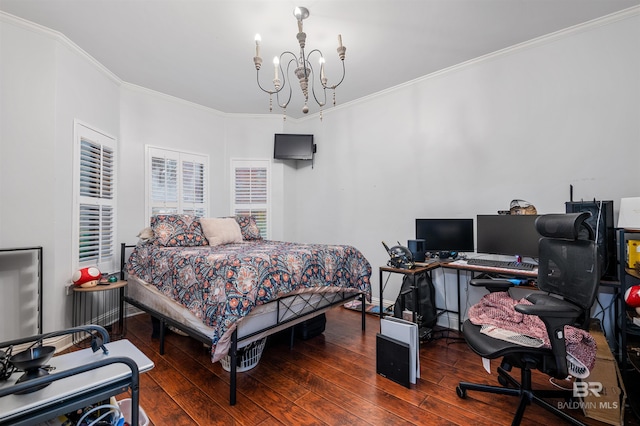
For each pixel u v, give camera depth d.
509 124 2.68
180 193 3.83
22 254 2.25
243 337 1.84
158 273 2.45
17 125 2.24
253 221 3.80
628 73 2.16
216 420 1.58
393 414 1.62
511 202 2.61
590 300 1.33
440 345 2.54
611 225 1.97
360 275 2.78
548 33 2.44
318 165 4.29
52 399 0.90
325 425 1.54
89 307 2.80
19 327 2.23
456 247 2.79
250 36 2.46
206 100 3.87
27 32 2.28
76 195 2.60
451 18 2.24
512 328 1.48
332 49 2.66
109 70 3.05
